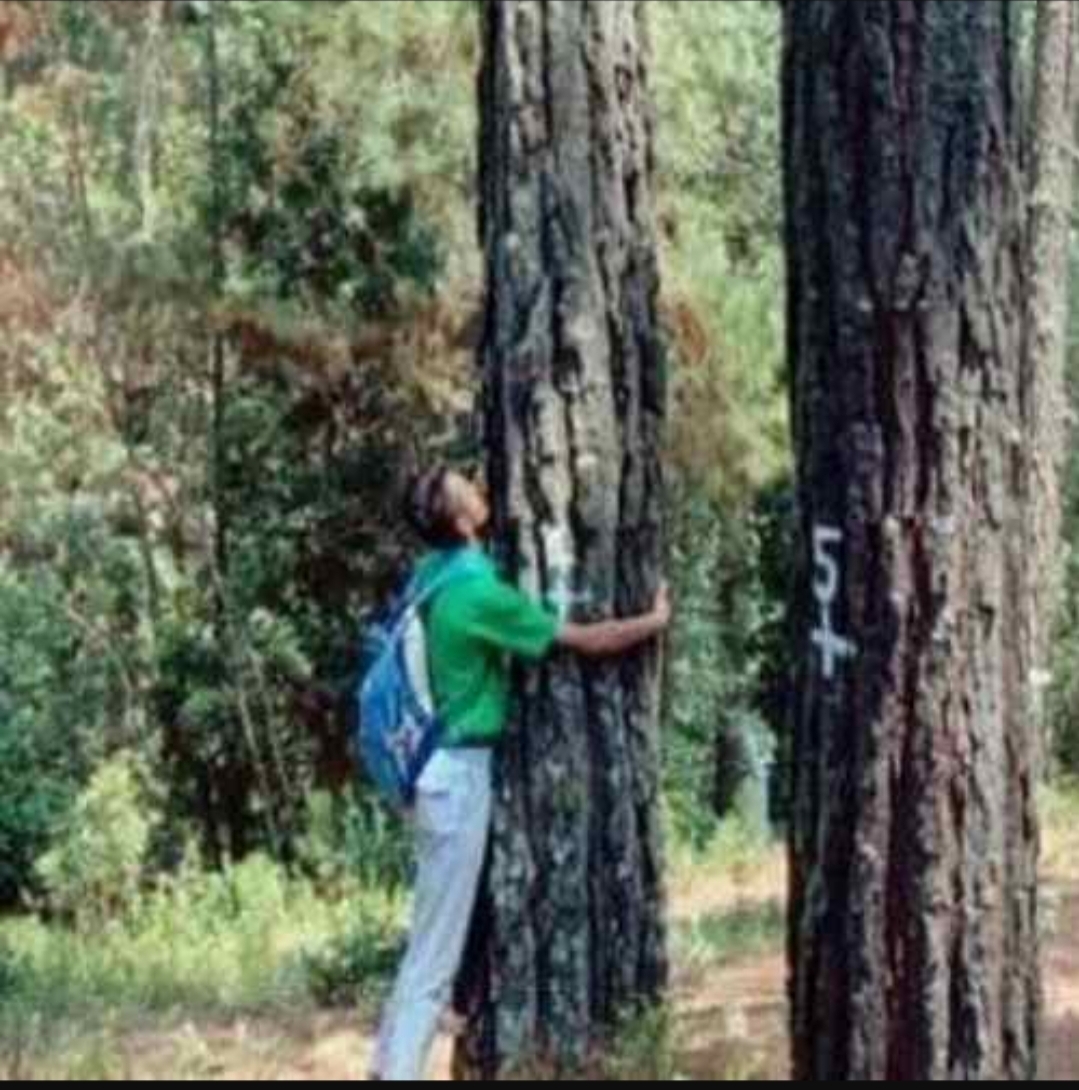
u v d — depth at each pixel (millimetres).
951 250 7504
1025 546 7672
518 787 9531
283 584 25562
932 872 7535
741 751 27625
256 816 25266
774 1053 10367
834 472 7621
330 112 25094
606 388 9719
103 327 25453
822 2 7609
